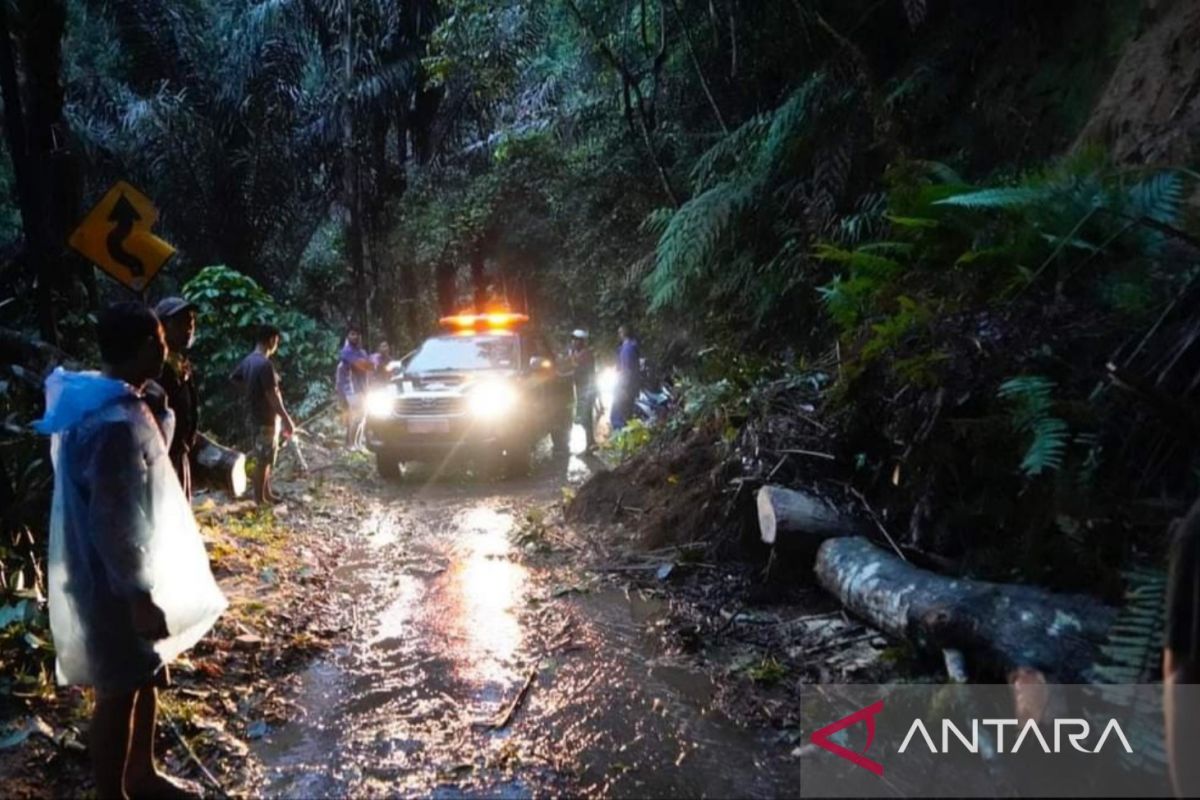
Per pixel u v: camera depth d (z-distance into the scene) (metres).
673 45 11.41
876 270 6.02
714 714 3.85
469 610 5.35
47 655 4.12
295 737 3.77
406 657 4.64
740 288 9.77
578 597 5.48
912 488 4.86
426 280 19.80
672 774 3.38
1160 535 3.63
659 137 12.12
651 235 12.71
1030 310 4.82
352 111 17.53
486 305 21.03
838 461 5.48
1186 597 1.87
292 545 6.91
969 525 4.45
